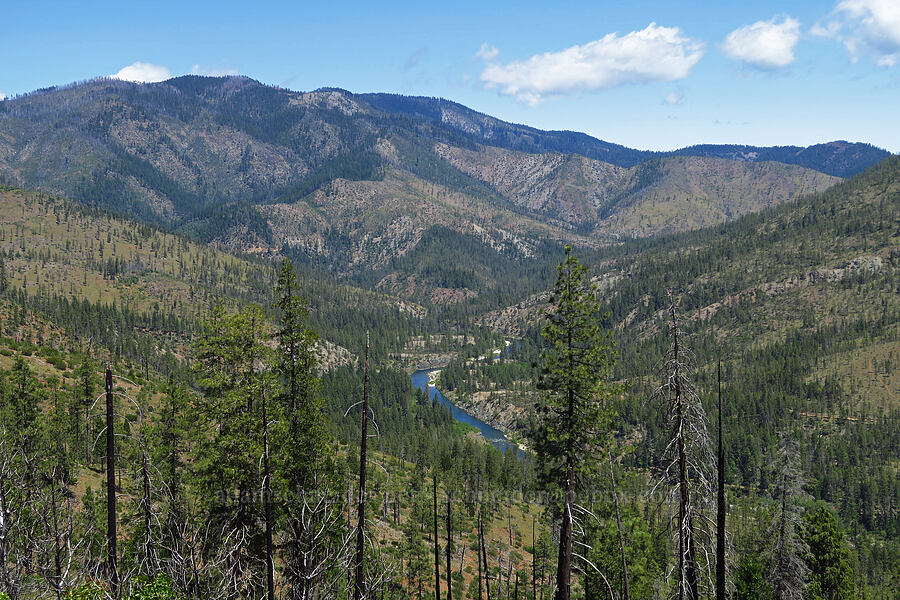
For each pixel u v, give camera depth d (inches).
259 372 1346.0
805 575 1739.7
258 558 1205.7
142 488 1138.0
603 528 1448.1
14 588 896.9
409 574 2694.4
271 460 1242.0
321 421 1483.8
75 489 1951.3
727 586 1063.6
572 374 1296.8
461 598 2795.3
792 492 1553.9
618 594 1518.2
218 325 1343.5
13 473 1026.1
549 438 1336.1
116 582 927.7
